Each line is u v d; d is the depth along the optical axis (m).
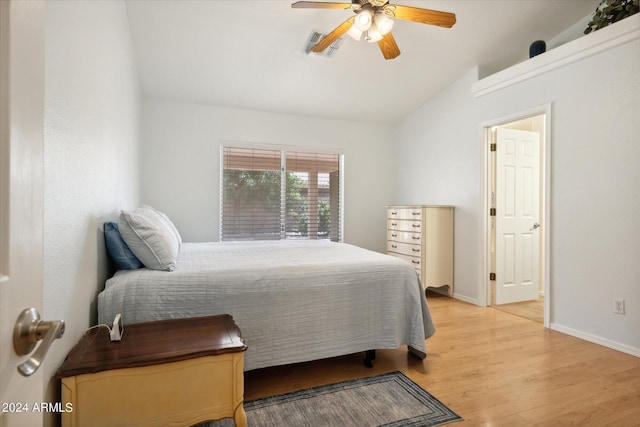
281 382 1.98
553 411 1.69
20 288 0.50
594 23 2.62
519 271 3.77
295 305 1.94
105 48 1.90
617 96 2.43
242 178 4.34
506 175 3.68
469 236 3.76
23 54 0.51
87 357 1.14
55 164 1.10
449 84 4.02
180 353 1.17
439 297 4.00
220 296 1.79
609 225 2.48
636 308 2.32
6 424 0.46
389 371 2.13
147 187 3.92
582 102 2.65
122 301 1.61
